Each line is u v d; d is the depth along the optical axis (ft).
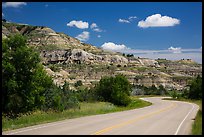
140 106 190.90
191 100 249.34
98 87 197.36
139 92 418.51
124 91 192.75
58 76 526.98
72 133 52.34
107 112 121.08
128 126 67.15
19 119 69.00
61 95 111.65
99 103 163.73
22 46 82.48
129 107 179.83
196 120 73.41
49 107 95.55
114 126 66.08
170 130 60.80
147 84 653.71
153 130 60.34
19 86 79.92
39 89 83.35
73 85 456.86
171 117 98.78
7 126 59.41
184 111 135.33
